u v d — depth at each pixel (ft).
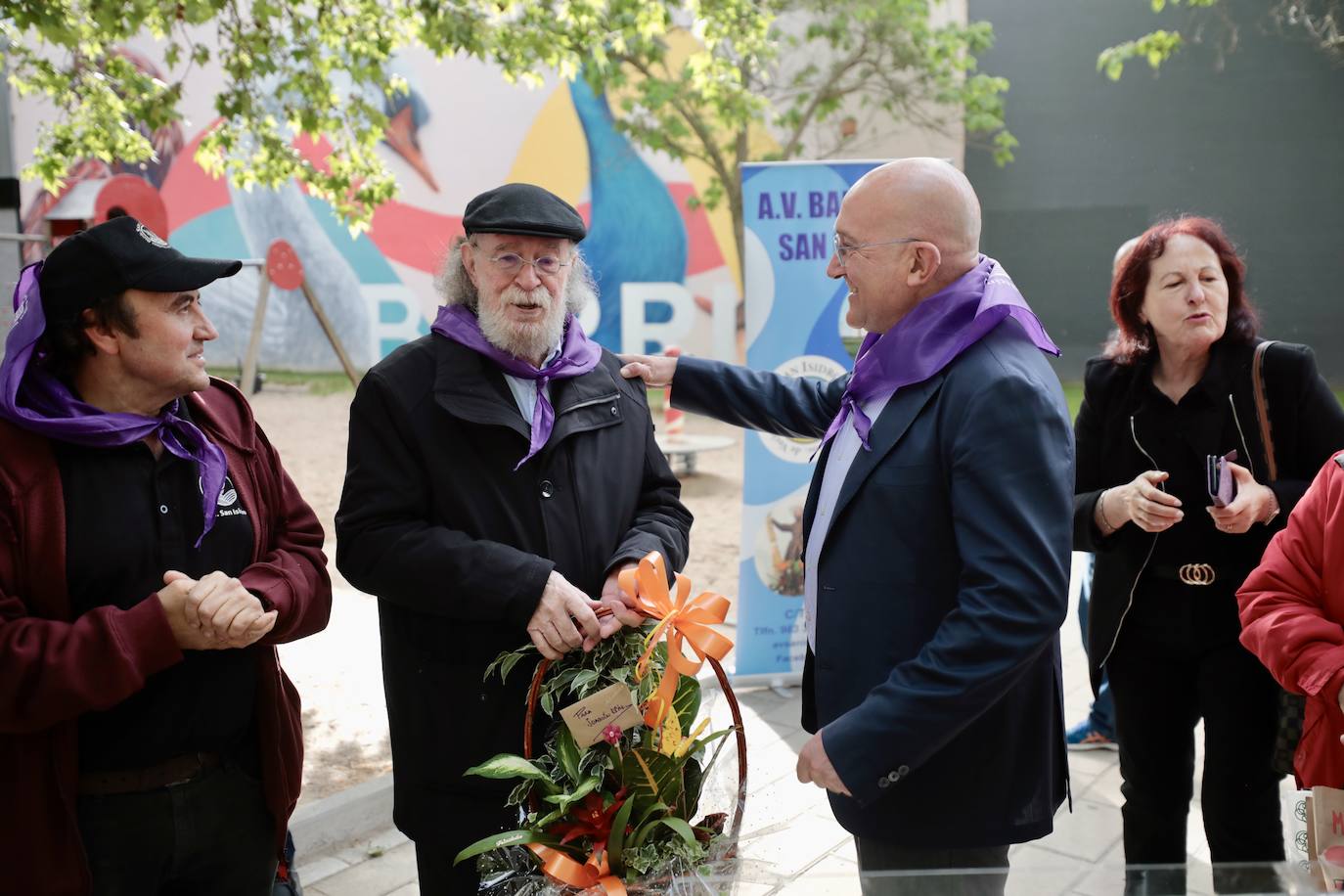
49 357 5.33
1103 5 33.94
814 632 6.05
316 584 6.04
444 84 35.83
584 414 6.69
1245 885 4.19
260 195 37.17
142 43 35.19
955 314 5.36
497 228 6.15
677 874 4.55
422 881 6.64
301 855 10.09
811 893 4.44
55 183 17.62
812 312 13.26
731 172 34.53
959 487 5.08
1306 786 5.82
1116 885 4.24
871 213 5.47
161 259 5.23
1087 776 11.30
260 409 35.09
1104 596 7.59
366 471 6.39
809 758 4.96
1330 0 31.96
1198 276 7.06
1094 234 35.14
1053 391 5.16
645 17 16.93
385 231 37.17
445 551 6.06
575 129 35.73
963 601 4.93
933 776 5.46
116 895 5.40
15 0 11.33
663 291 36.17
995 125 30.04
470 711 6.34
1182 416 7.31
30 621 4.95
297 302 38.01
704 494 27.45
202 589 5.00
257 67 15.17
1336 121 32.76
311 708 13.50
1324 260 33.47
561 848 4.78
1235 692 7.15
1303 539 5.90
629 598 5.24
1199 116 33.88
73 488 5.23
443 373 6.43
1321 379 7.12
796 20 32.96
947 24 30.73
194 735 5.49
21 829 5.07
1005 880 4.33
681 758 4.89
